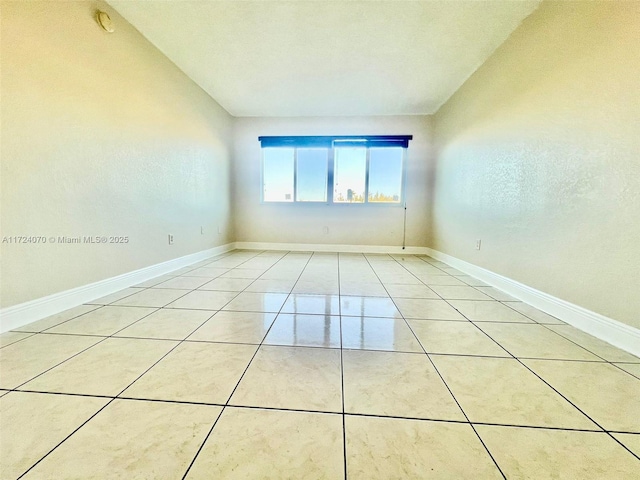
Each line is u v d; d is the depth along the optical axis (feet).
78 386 3.47
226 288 8.02
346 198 15.66
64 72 5.95
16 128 5.11
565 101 5.90
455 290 8.10
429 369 3.99
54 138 5.79
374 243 15.60
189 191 11.15
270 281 8.87
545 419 3.03
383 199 15.52
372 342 4.80
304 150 15.64
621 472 2.41
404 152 15.07
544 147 6.50
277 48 8.70
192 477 2.31
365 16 7.20
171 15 7.28
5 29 4.90
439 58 9.14
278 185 15.92
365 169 15.38
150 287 8.04
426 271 10.71
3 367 3.86
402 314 6.16
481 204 9.42
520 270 7.34
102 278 7.13
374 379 3.73
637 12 4.46
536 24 6.76
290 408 3.15
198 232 12.00
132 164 8.00
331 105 13.53
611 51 4.88
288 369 3.93
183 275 9.57
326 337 4.97
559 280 6.03
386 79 10.69
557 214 6.11
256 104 13.52
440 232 13.32
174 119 9.95
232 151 15.38
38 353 4.26
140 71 8.14
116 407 3.12
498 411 3.14
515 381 3.71
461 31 7.73
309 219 15.81
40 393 3.33
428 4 6.75
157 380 3.63
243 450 2.59
